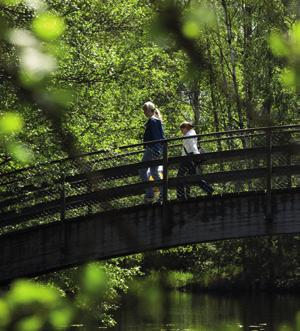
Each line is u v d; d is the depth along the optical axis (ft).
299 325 10.93
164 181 54.85
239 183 72.59
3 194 53.06
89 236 53.47
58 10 56.39
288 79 5.59
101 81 66.28
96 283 7.30
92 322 64.59
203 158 55.11
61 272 59.06
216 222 54.85
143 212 54.75
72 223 53.72
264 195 54.70
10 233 54.19
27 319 8.27
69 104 6.19
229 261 132.67
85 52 60.85
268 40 5.68
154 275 8.77
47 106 6.09
